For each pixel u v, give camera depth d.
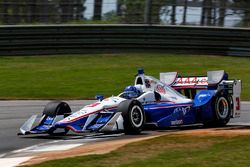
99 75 78.62
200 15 100.56
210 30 95.50
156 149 26.58
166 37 94.62
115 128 32.91
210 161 23.38
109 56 92.56
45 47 91.38
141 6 102.06
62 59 90.06
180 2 100.50
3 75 77.62
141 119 34.62
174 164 22.80
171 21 100.75
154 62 88.88
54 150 28.83
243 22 100.94
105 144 29.75
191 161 23.39
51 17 99.00
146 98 36.44
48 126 34.25
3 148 30.78
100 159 24.16
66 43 92.12
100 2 101.12
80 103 59.34
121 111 33.62
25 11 97.50
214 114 39.50
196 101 39.47
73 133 36.62
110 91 68.19
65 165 23.06
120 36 93.62
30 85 71.25
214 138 30.22
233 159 23.80
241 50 95.75
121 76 78.06
